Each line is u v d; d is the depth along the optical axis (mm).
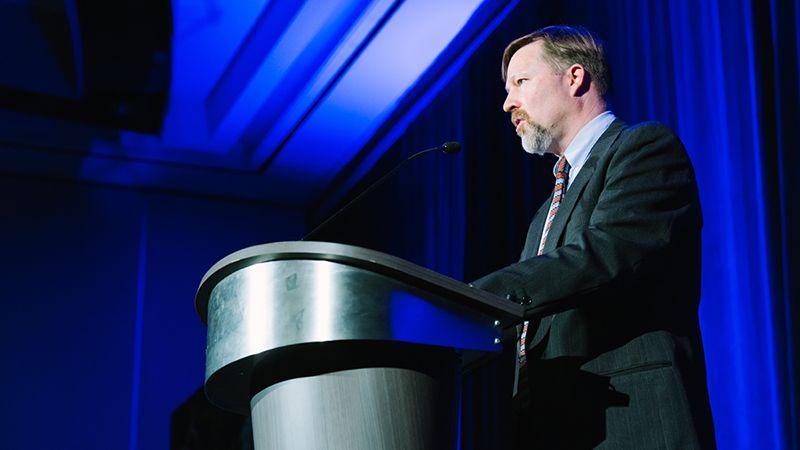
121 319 5465
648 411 1301
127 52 4590
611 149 1461
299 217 6074
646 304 1378
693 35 3236
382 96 4805
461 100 4578
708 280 2947
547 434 1359
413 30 4301
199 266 5730
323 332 1107
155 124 5215
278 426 1133
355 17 4223
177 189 5793
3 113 4938
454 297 1177
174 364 5477
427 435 1124
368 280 1135
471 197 4379
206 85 5043
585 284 1258
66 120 5070
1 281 5320
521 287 1250
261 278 1156
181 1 4242
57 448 5141
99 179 5613
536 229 1650
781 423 2605
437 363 1169
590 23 3787
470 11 4191
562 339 1395
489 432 3963
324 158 5438
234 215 5918
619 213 1337
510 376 3873
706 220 3016
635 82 3480
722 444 2795
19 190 5488
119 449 5223
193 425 5336
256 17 4430
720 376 2852
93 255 5527
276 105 4949
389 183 5246
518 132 1722
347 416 1106
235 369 1218
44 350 5281
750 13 2971
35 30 4469
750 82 2943
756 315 2775
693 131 3152
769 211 2770
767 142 2832
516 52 1745
